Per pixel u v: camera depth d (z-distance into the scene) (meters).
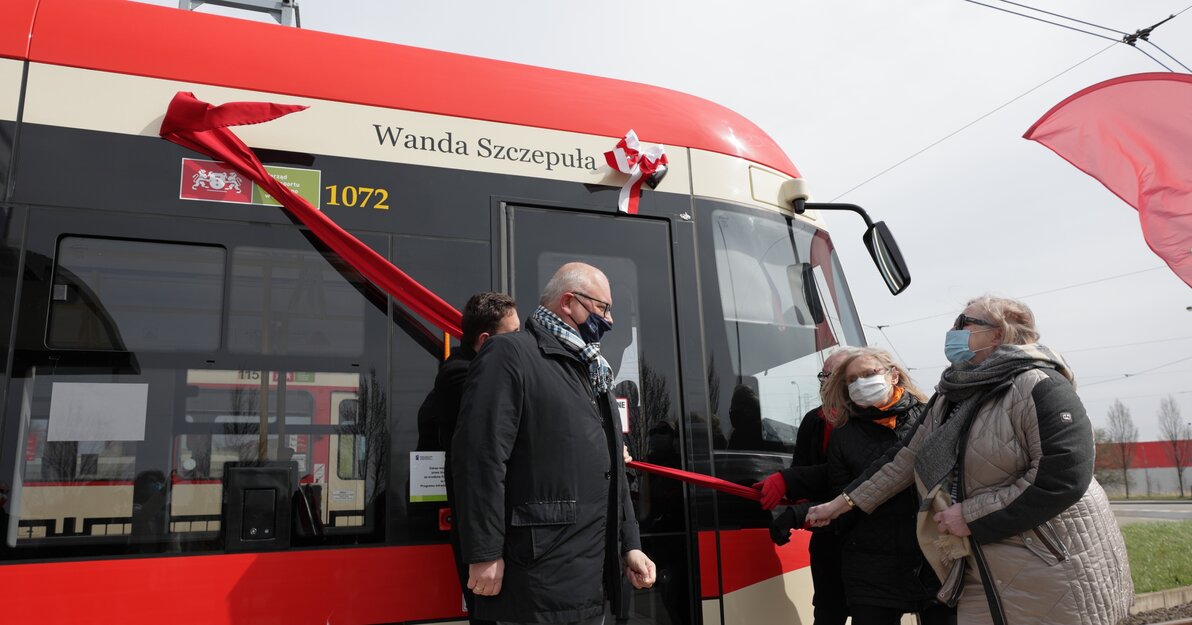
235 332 2.80
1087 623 2.35
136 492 2.60
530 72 3.55
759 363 3.59
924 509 2.62
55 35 2.82
